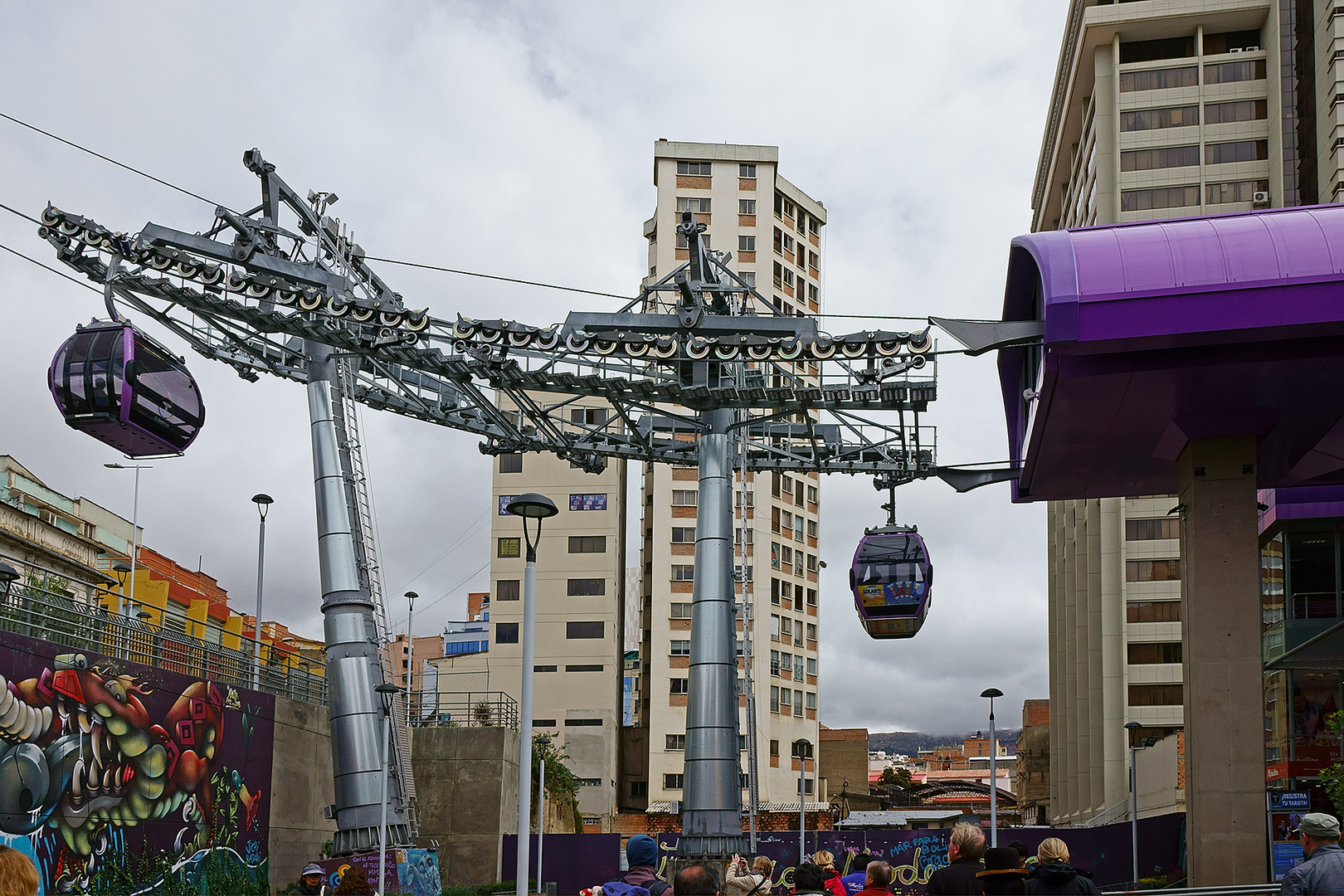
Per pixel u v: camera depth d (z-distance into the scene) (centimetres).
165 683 3247
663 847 4772
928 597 3962
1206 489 2903
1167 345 2622
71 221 3244
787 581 9269
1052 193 9794
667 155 9612
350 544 3928
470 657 9319
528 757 1636
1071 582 8781
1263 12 7738
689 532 8988
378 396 4119
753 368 3947
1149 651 7475
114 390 2864
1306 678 3859
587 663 8256
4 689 2622
